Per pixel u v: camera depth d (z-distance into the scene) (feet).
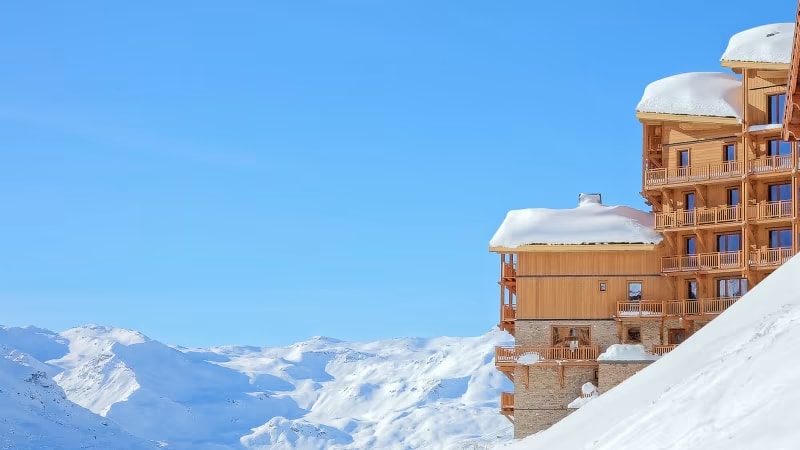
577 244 254.06
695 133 252.42
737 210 243.19
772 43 241.96
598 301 254.27
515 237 257.96
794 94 135.33
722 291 246.47
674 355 117.91
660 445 76.59
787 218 236.43
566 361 250.37
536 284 257.55
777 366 74.38
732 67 243.40
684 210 253.03
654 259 253.85
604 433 94.32
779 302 111.55
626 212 262.67
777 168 238.07
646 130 257.96
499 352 256.32
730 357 87.04
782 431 62.80
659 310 250.37
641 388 112.78
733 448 64.54
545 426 250.37
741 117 244.22
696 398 80.89
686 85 255.09
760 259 239.50
